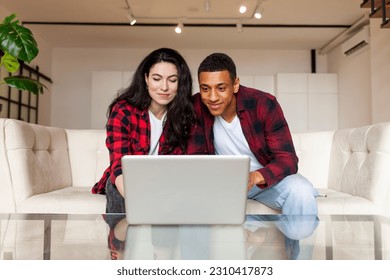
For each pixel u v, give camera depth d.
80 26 5.30
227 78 1.46
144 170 0.85
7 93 4.51
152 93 1.59
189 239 0.81
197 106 1.66
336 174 2.13
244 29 5.36
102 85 5.95
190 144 1.64
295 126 5.93
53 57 6.40
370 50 4.37
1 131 1.74
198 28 5.34
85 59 6.43
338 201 1.66
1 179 1.72
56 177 2.05
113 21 5.09
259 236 0.83
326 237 0.83
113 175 1.42
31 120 5.40
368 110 4.89
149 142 1.65
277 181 1.42
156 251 0.74
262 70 6.47
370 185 1.70
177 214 0.88
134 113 1.64
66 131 2.31
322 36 5.68
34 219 1.00
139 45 6.23
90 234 0.86
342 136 2.15
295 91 5.96
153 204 0.87
